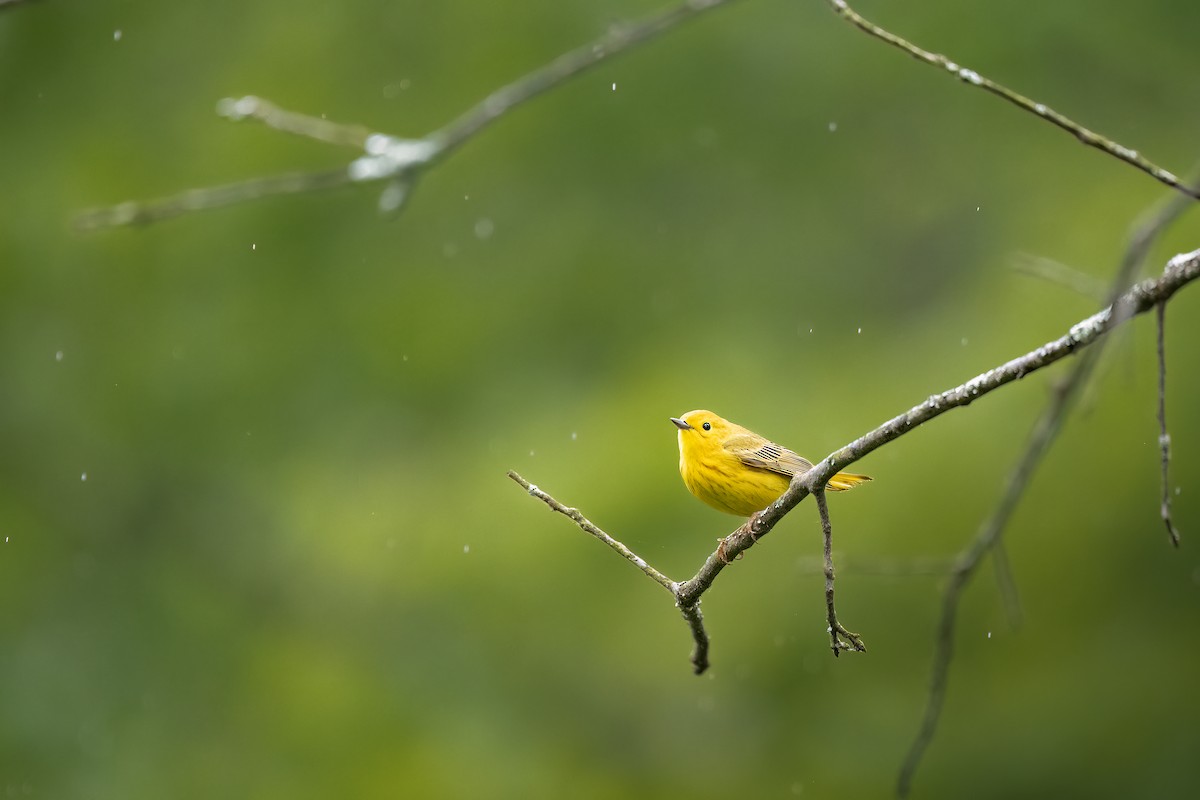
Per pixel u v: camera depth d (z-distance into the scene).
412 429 15.91
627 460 14.12
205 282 16.44
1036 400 12.92
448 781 13.36
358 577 14.92
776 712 12.88
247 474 15.91
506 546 14.16
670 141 17.39
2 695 14.60
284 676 14.52
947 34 16.81
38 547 15.48
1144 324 12.72
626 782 13.05
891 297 16.39
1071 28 16.19
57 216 16.23
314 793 13.75
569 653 13.59
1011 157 16.48
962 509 12.66
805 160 17.23
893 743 12.51
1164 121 15.63
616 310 16.66
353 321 16.42
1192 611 12.51
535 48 17.09
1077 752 12.21
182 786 14.26
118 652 15.14
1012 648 12.66
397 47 17.09
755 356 15.85
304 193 16.61
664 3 17.19
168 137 16.56
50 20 17.00
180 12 17.23
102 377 16.12
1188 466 12.45
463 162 17.19
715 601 12.95
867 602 12.74
